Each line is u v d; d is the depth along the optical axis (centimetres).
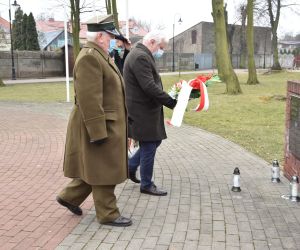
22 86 2820
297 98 577
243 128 1091
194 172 670
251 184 611
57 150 831
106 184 434
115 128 432
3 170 686
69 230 452
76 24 2895
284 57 6475
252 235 441
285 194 567
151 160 548
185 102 505
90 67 408
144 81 500
